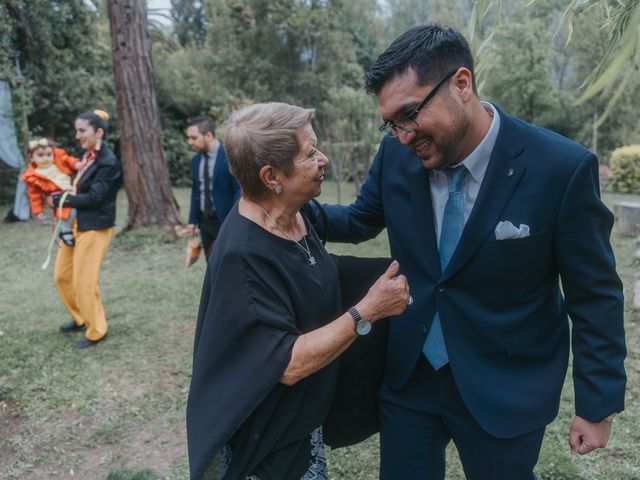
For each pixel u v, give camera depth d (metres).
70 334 4.61
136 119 8.30
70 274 4.47
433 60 1.32
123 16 8.17
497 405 1.54
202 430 1.42
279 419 1.50
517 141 1.44
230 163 1.46
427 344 1.65
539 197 1.41
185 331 4.63
